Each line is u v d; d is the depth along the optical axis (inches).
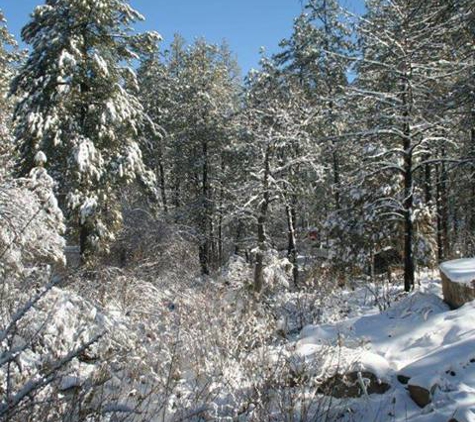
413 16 332.8
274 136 687.1
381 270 633.6
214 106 1011.3
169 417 175.2
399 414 176.6
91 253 569.9
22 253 329.1
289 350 235.0
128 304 299.4
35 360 173.6
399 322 278.1
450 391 172.6
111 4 586.6
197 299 308.3
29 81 580.1
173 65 1272.1
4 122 625.6
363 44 470.9
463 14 316.5
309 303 379.6
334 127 639.1
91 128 594.6
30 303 119.3
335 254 593.0
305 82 840.3
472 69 366.3
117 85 590.9
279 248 935.7
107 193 592.4
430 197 680.4
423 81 428.8
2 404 107.2
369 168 482.9
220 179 1047.6
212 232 993.5
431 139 432.5
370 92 444.8
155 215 721.0
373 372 203.0
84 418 136.5
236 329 268.2
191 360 229.1
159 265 622.2
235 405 187.8
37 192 404.2
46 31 573.9
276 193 727.1
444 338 243.1
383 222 544.7
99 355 204.5
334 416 178.9
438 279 473.4
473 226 670.5
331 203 802.2
